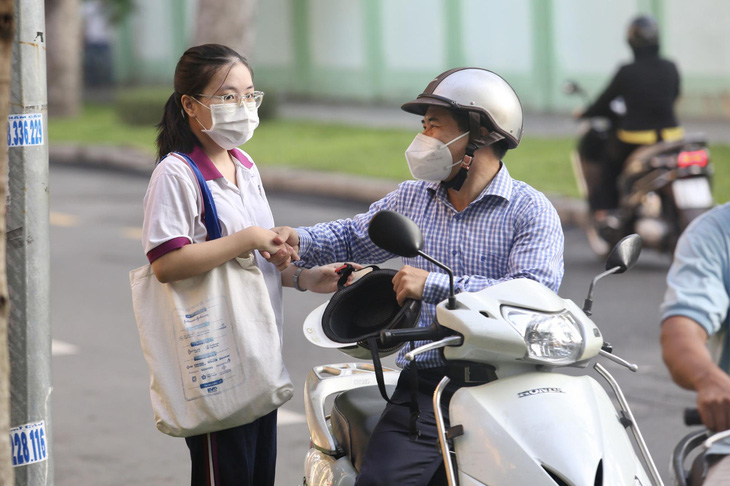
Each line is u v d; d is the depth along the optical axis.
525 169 22.81
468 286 4.88
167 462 8.61
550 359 4.47
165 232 5.16
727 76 28.64
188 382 5.21
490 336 4.42
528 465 4.21
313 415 5.57
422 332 4.59
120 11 44.88
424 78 37.25
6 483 3.76
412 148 5.26
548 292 4.63
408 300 4.92
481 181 5.33
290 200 22.59
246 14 31.02
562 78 32.84
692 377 4.59
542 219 5.19
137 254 17.17
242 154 5.72
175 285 5.23
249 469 5.56
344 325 5.17
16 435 5.21
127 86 51.19
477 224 5.32
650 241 14.16
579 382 4.54
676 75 14.96
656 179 13.91
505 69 34.47
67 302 14.04
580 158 15.49
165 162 5.30
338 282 5.59
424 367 5.20
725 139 25.61
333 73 40.50
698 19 29.05
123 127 34.22
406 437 4.93
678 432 8.80
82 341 12.20
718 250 4.85
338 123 33.38
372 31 38.78
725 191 19.36
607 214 15.10
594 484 4.15
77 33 37.81
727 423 4.47
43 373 5.27
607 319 12.47
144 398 10.19
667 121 14.88
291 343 11.81
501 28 34.34
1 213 3.72
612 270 4.99
